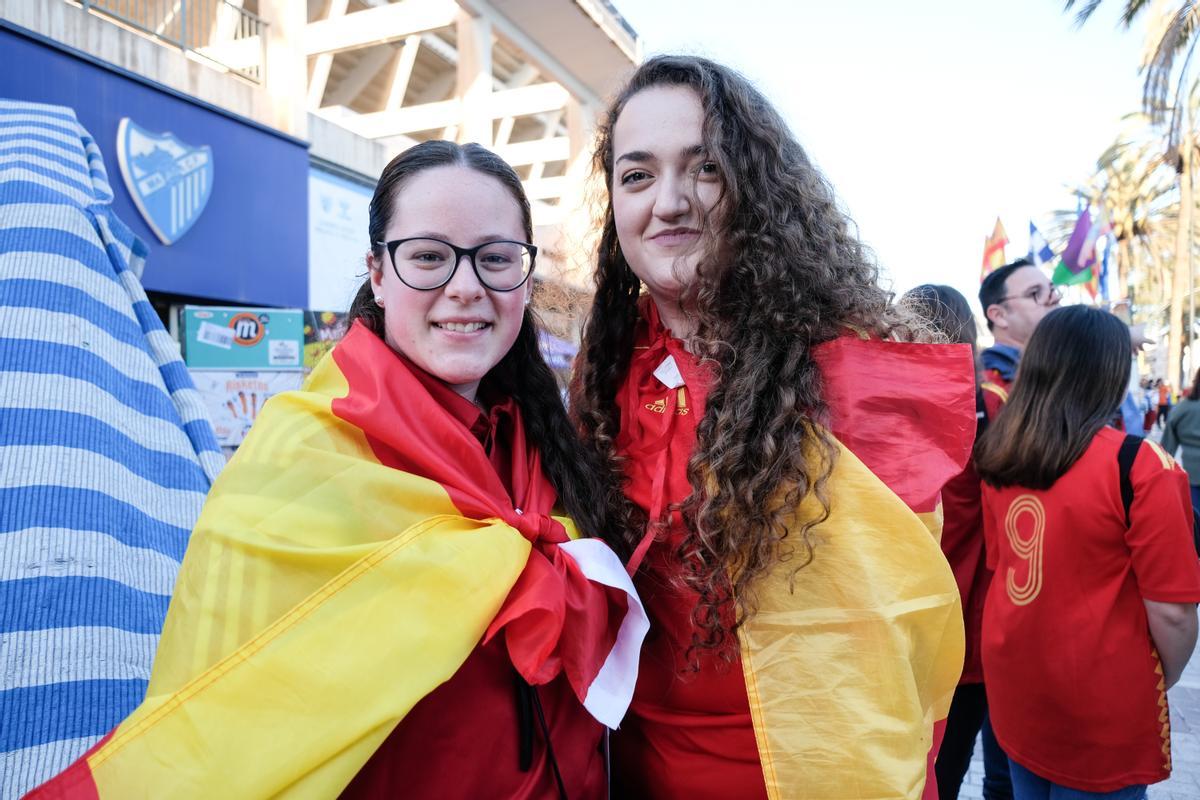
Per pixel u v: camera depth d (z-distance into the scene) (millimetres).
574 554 1204
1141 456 1840
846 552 1219
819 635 1212
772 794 1172
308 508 1027
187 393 1854
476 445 1185
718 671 1316
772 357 1296
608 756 1383
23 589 1185
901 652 1188
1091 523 1871
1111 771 1880
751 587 1230
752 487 1210
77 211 1851
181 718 892
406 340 1225
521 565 1084
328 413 1125
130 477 1489
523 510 1253
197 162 7230
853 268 1452
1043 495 1953
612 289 1621
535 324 1488
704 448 1280
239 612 950
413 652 962
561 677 1246
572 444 1412
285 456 1069
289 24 8406
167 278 6996
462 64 10609
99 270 1803
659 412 1438
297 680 913
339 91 13453
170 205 6969
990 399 2758
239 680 909
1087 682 1882
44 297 1618
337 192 9164
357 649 944
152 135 6824
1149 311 35062
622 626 1252
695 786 1335
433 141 1278
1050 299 3541
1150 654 1870
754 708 1208
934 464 1293
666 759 1378
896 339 1438
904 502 1237
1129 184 24203
